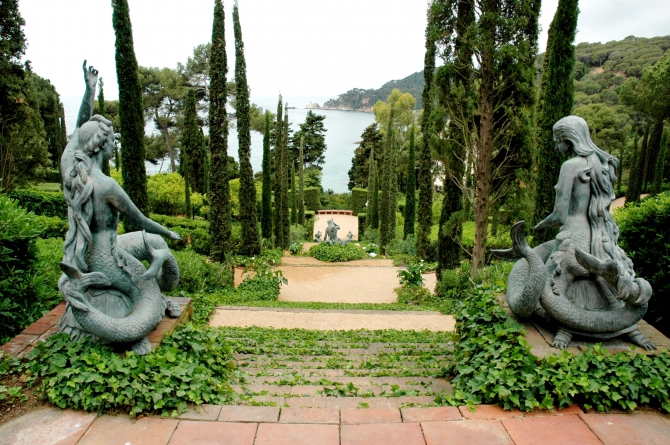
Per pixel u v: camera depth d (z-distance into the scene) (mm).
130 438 3359
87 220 4176
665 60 30719
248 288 13391
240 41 16641
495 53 9664
